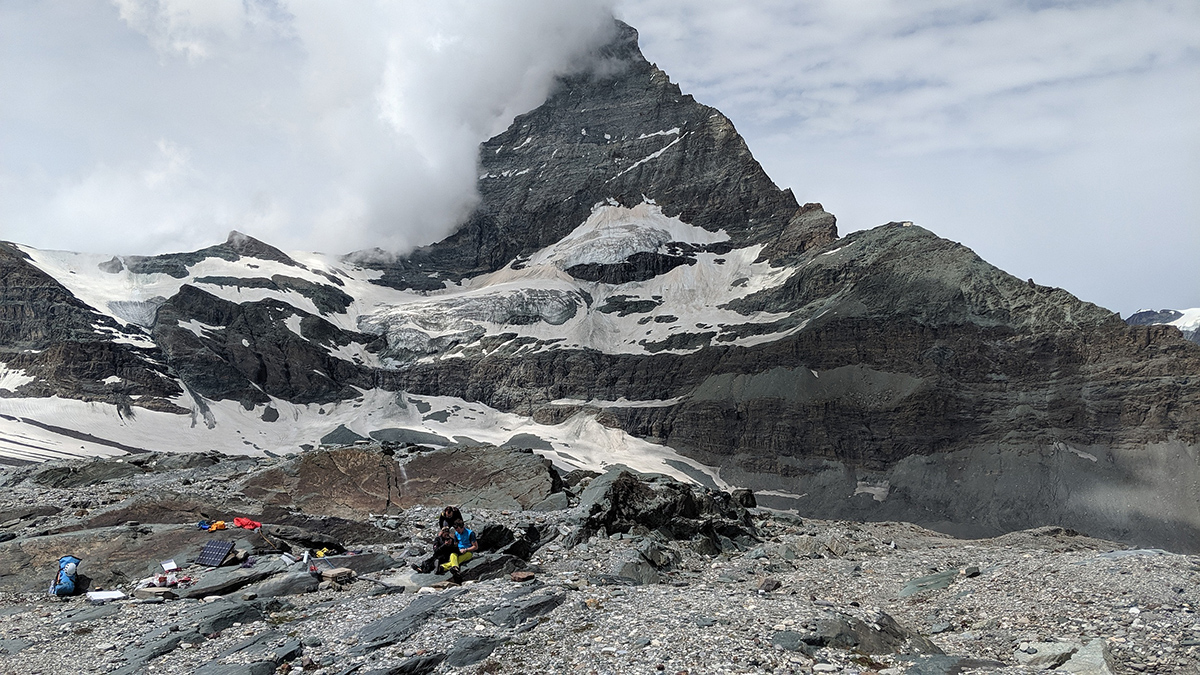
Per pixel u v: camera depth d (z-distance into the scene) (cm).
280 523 2555
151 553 2164
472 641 1444
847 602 1941
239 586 1980
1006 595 1806
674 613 1592
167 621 1719
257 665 1380
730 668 1309
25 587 2011
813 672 1295
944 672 1286
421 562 2178
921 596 1953
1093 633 1492
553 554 2473
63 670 1454
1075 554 2127
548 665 1359
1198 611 1508
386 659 1402
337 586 1994
